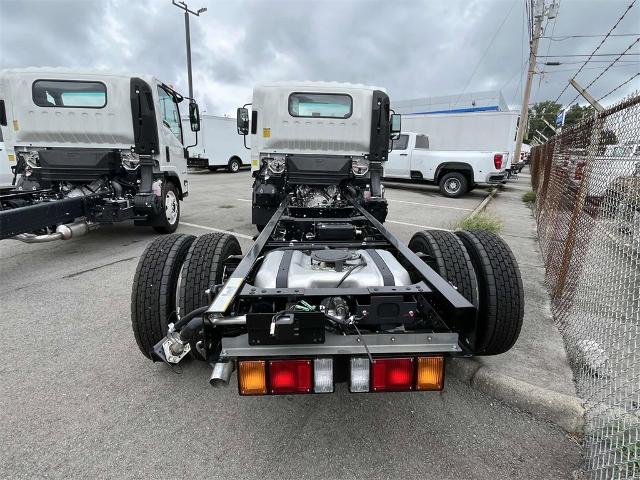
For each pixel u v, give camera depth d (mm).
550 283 4246
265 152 5863
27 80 5492
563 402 2250
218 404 2369
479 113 13594
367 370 1811
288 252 2619
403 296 2154
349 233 3238
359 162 5773
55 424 2182
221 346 1881
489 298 2406
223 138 20203
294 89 5559
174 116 7117
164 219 6215
